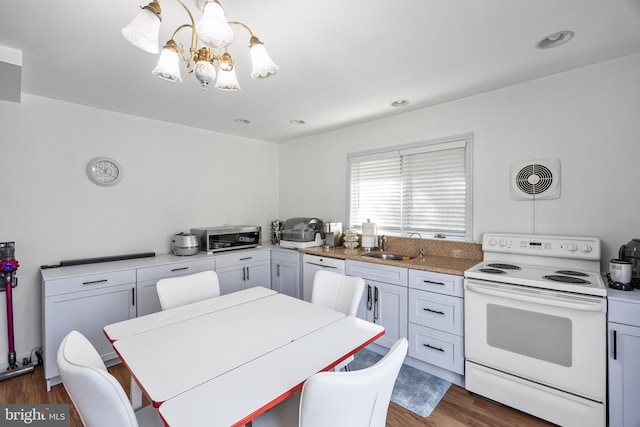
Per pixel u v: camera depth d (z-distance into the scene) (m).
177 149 3.29
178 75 1.17
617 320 1.52
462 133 2.58
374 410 0.96
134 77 2.11
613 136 1.94
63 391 2.12
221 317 1.64
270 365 1.16
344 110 2.86
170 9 1.39
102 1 1.32
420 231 2.92
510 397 1.86
